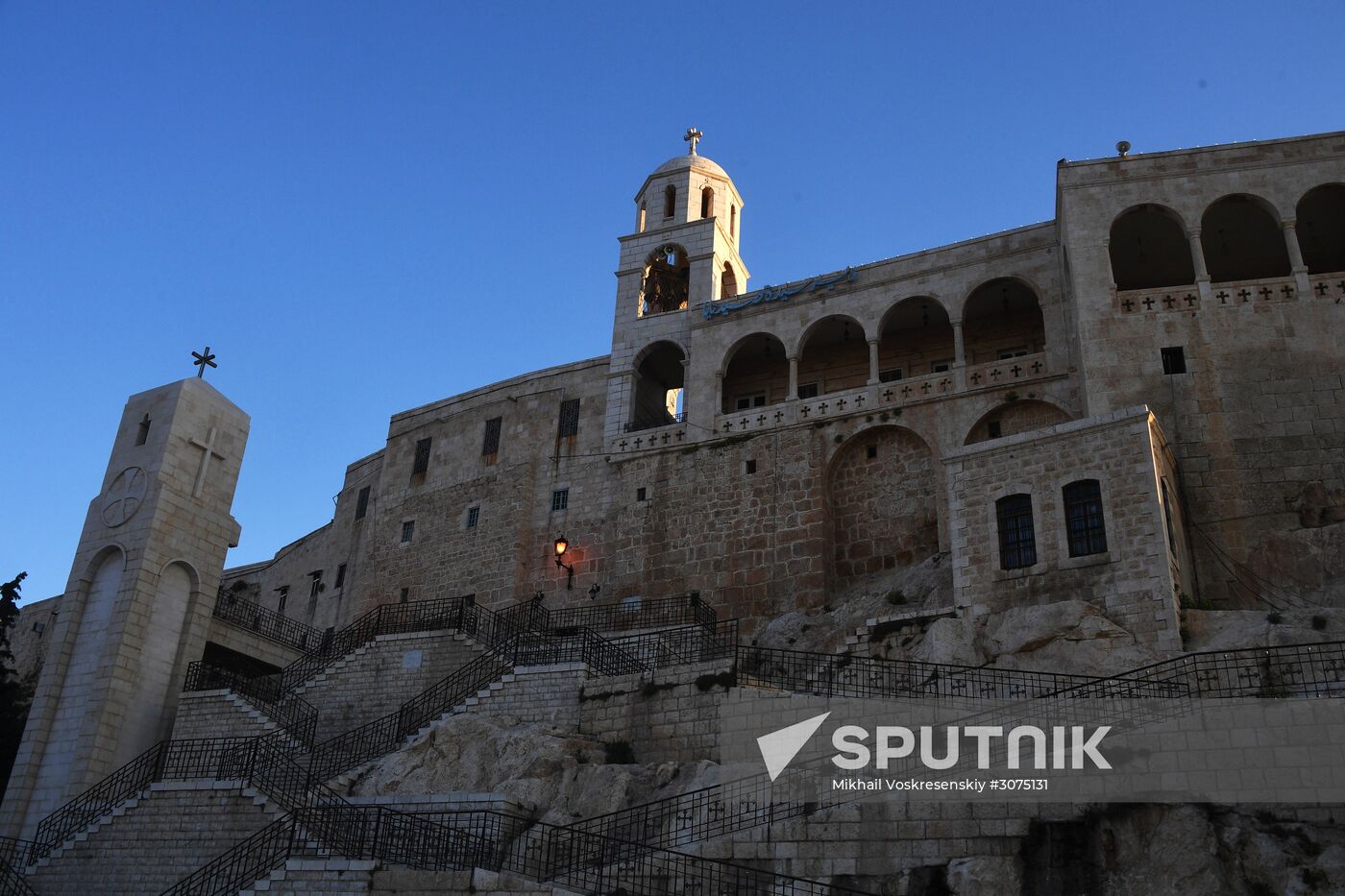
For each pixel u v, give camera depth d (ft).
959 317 135.64
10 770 138.21
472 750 95.61
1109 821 66.69
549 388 162.30
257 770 99.86
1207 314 114.21
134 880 96.37
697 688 94.17
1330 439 106.32
